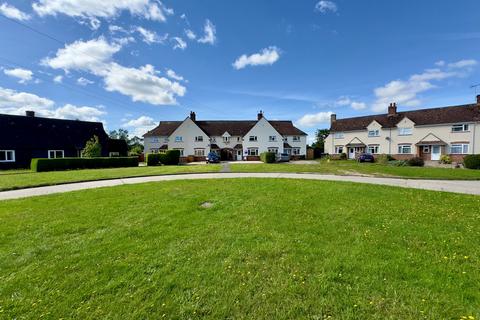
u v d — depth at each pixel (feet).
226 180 43.39
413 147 118.32
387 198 27.48
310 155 163.73
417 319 8.70
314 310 9.25
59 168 74.08
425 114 120.16
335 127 151.94
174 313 9.21
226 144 162.50
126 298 10.05
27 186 38.78
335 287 10.57
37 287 10.87
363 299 9.77
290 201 26.11
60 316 9.07
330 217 20.51
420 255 13.47
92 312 9.27
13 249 14.80
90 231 17.89
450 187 36.70
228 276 11.60
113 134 273.33
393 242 15.33
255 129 151.02
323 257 13.33
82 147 114.52
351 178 47.06
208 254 13.84
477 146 101.50
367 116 145.28
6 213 22.62
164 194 30.68
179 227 18.39
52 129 112.37
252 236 16.40
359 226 18.24
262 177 48.42
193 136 154.40
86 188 37.04
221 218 20.52
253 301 9.80
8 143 94.53
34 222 19.86
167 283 11.03
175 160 106.32
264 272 11.89
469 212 21.77
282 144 151.43
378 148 130.00
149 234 17.04
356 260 12.89
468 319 8.67
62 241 16.03
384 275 11.50
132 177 50.90
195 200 26.99
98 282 11.21
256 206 24.17
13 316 9.07
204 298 10.05
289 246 14.76
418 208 23.09
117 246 15.06
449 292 10.20
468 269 12.03
